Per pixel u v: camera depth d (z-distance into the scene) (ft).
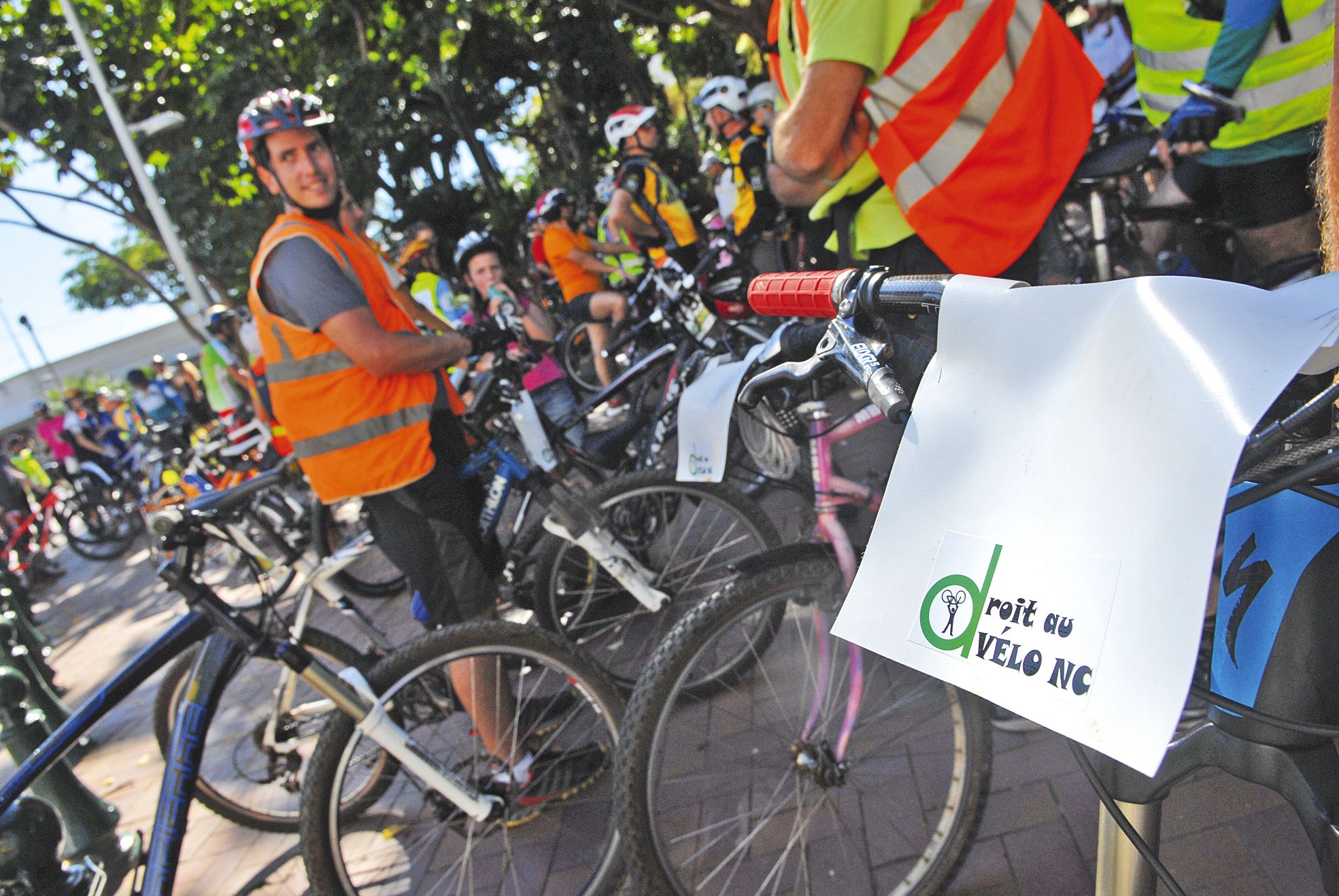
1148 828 3.48
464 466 9.06
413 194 56.65
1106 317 2.57
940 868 6.00
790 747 6.24
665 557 9.61
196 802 9.50
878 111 6.79
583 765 7.65
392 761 8.02
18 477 37.40
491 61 53.62
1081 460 2.49
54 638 23.06
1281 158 7.98
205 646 6.48
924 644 2.74
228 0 43.91
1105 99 12.17
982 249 6.96
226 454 19.33
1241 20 7.56
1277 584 3.07
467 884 7.50
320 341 7.41
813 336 4.24
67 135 42.55
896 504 2.97
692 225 19.29
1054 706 2.35
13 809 5.26
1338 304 2.18
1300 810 3.04
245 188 45.24
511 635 6.91
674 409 11.76
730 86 17.74
